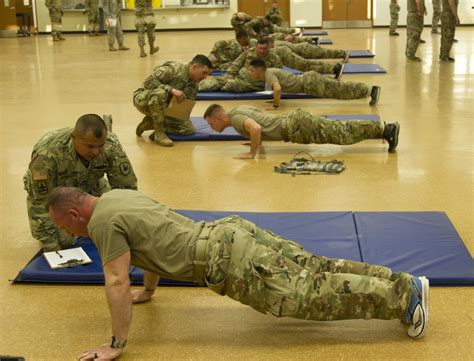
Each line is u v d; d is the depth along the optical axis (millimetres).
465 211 4457
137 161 5875
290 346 2855
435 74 10641
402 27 20484
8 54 15188
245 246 2775
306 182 5148
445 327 2979
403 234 3879
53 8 18109
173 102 6371
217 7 20719
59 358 2828
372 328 2982
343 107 8047
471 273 3377
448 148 6098
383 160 5730
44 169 3574
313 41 14570
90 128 3422
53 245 3707
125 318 2748
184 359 2777
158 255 2801
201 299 3318
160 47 15984
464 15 19984
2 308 3283
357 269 2998
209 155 6008
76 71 12016
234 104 8328
